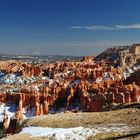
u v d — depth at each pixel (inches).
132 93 6619.1
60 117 2709.2
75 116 2721.5
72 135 1980.8
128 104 3878.0
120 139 1696.6
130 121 2252.7
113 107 4252.0
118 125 2149.4
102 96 6594.5
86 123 2375.7
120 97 6422.2
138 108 2878.9
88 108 6889.8
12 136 2044.8
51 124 2406.5
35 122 2527.1
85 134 1972.2
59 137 1961.1
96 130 2049.7
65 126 2327.8
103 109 4611.2
